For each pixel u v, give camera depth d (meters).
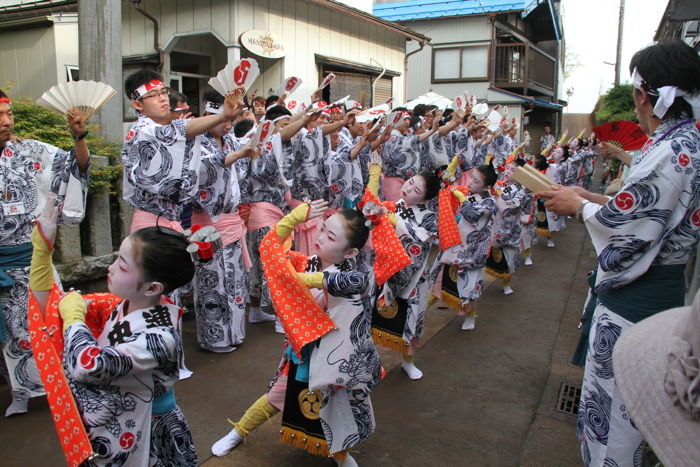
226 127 3.90
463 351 4.26
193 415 3.12
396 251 2.93
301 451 2.84
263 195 4.33
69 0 7.66
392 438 3.00
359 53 9.99
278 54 7.96
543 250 8.23
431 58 15.82
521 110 15.15
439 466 2.76
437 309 5.27
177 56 8.85
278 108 4.41
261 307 4.70
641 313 2.06
